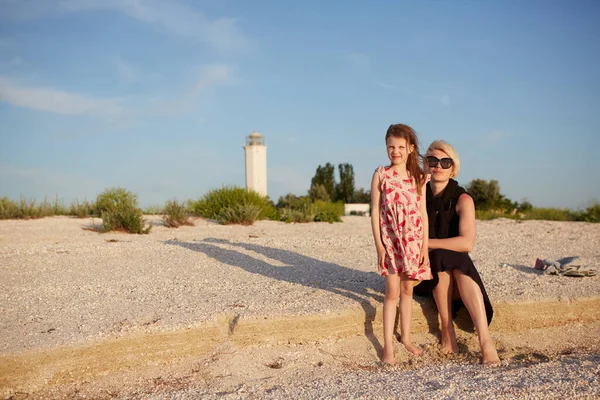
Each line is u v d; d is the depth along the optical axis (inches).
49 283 221.6
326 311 175.3
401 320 172.4
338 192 1462.8
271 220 560.1
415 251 162.6
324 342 171.8
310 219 564.4
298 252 305.7
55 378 142.3
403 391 130.3
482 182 945.5
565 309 197.0
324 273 242.4
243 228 467.8
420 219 163.6
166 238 378.0
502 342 182.2
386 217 163.9
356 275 237.0
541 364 153.9
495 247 346.6
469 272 169.5
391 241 164.1
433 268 173.2
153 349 156.3
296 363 159.0
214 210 548.4
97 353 148.9
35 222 481.7
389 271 163.6
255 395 132.8
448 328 174.6
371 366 159.6
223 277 233.9
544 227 520.4
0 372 136.8
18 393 137.0
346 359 164.6
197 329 162.6
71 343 146.3
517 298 195.5
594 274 234.7
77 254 287.7
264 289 208.7
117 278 231.6
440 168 180.9
